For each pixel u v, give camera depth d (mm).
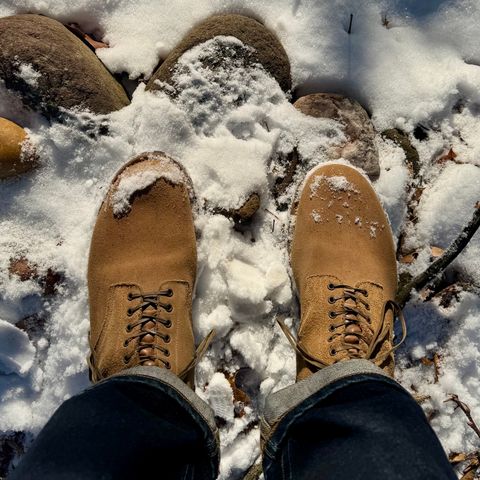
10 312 1176
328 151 1227
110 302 1152
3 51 1114
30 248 1176
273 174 1235
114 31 1219
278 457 973
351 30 1233
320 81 1239
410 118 1233
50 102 1133
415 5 1240
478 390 1242
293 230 1229
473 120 1245
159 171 1172
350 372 961
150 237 1181
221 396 1193
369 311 1157
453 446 1233
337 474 808
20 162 1141
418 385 1255
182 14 1217
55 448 801
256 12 1229
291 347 1235
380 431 834
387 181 1232
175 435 895
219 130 1192
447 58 1239
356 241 1210
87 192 1202
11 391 1208
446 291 1239
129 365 1082
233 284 1183
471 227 1095
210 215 1206
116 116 1184
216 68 1175
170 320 1125
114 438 824
